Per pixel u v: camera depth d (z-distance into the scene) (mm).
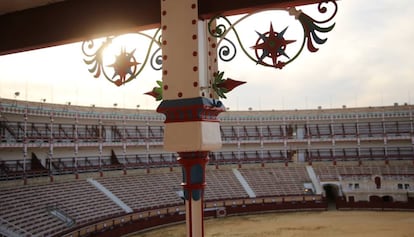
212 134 3598
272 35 3600
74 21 4406
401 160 46125
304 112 51688
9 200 26859
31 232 24094
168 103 3518
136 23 4059
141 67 4055
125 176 39719
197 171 3592
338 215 38625
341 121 50906
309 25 3457
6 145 30750
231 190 42781
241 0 3582
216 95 3787
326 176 44844
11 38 4746
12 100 32906
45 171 33562
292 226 33656
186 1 3609
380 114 49750
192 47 3525
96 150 42000
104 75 4297
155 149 46406
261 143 50750
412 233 29203
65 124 39156
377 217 36719
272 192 43125
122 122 44438
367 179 42656
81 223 28562
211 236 30703
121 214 32469
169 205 37094
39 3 4535
